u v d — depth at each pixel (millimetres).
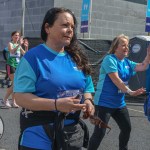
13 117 8016
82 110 2660
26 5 21641
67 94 2699
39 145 2660
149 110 4648
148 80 4816
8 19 23453
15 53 9016
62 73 2691
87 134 2887
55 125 2660
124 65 4785
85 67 2826
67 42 2715
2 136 6367
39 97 2629
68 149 2721
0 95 11062
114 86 4684
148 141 6523
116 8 22000
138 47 11180
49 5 20312
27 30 21703
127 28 22531
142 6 22984
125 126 4789
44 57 2691
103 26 21547
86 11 16156
